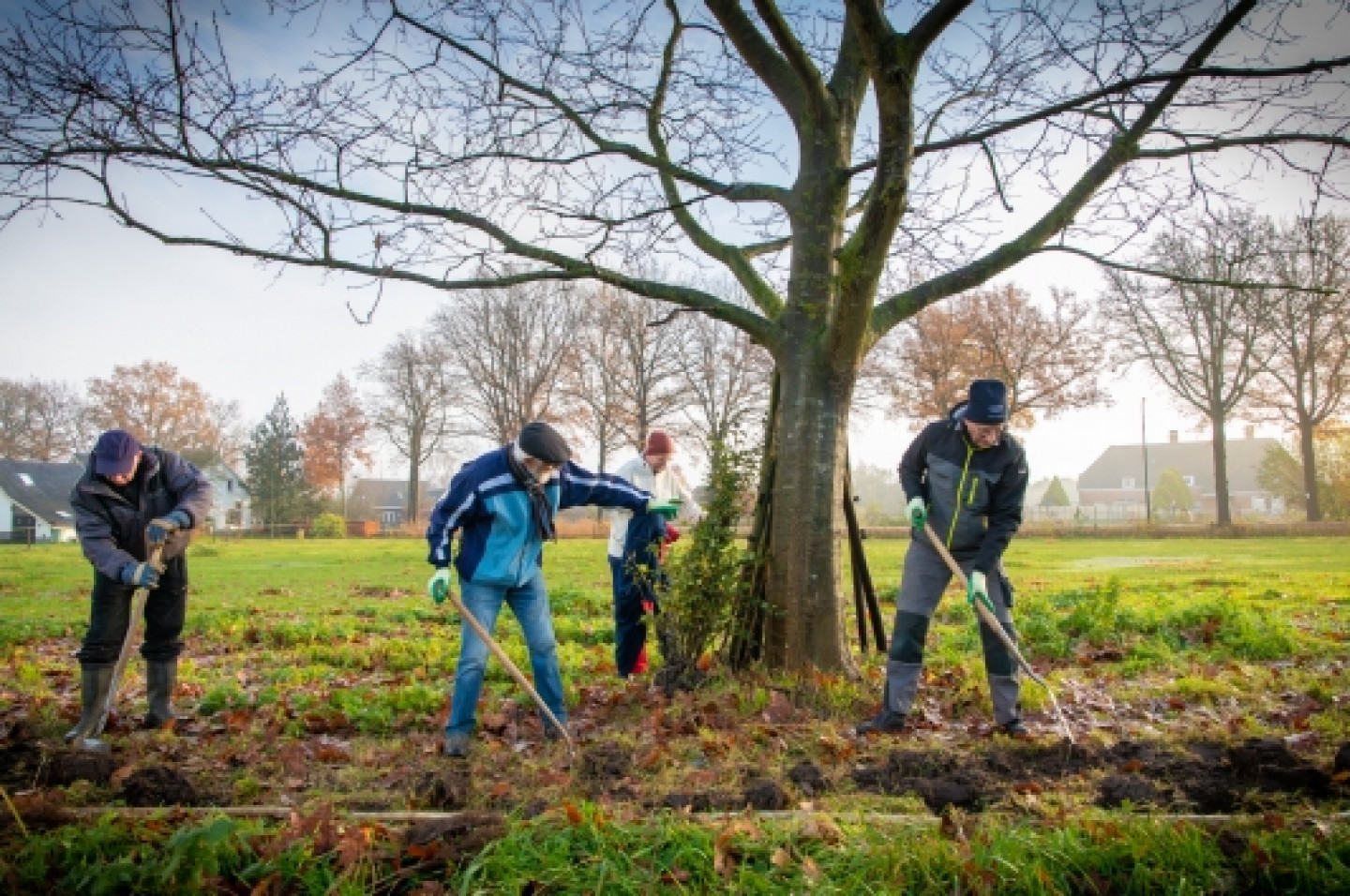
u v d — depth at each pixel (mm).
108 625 5492
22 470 68938
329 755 5059
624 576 7316
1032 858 3250
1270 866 3135
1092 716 5984
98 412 71000
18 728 5461
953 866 3205
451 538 5219
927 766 4500
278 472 66938
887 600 12711
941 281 6785
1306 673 7059
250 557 30609
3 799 3959
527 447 5164
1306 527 37875
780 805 3967
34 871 3215
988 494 5387
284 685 7309
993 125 5984
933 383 45375
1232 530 38438
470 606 5246
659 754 4703
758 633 6801
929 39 5203
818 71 6379
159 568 5332
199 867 3170
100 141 6395
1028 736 5238
